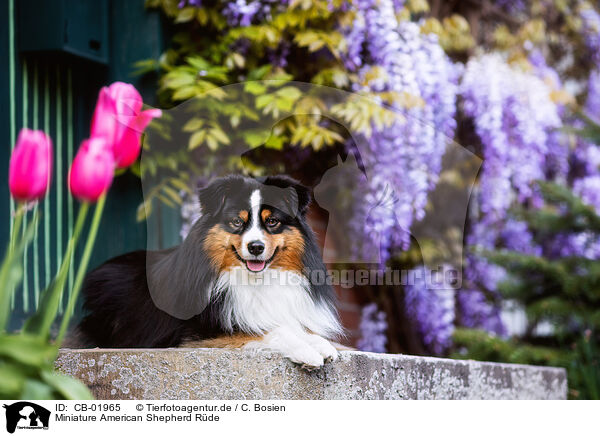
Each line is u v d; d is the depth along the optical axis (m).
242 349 2.65
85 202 1.53
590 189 6.70
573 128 6.35
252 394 2.57
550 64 7.51
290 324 2.79
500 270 6.06
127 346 3.09
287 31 4.86
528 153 6.04
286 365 2.59
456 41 6.22
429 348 5.52
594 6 7.50
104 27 4.76
